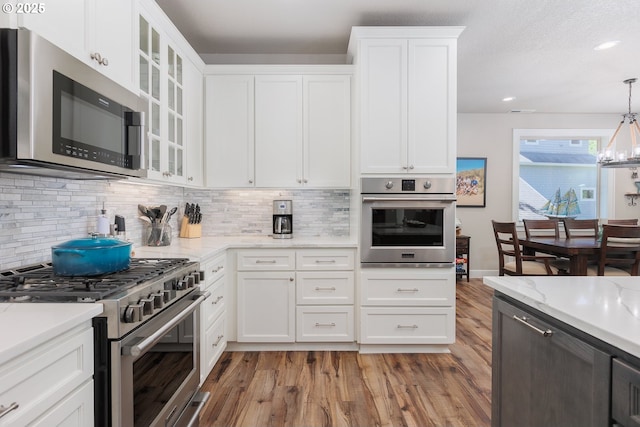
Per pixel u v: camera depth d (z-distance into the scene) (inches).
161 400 52.1
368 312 103.0
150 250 88.4
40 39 40.3
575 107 195.6
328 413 75.0
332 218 127.0
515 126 207.6
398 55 103.0
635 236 114.4
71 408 36.6
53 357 33.7
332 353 105.1
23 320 34.7
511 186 208.1
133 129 61.0
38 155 40.1
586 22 106.3
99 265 50.7
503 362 50.2
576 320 35.0
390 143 103.3
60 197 65.5
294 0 96.4
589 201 211.6
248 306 105.3
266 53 130.2
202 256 80.4
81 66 48.1
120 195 86.7
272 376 90.9
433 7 99.3
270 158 114.3
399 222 102.8
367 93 103.2
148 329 47.6
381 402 79.1
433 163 103.3
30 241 58.4
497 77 151.0
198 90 109.8
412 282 103.0
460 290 179.0
